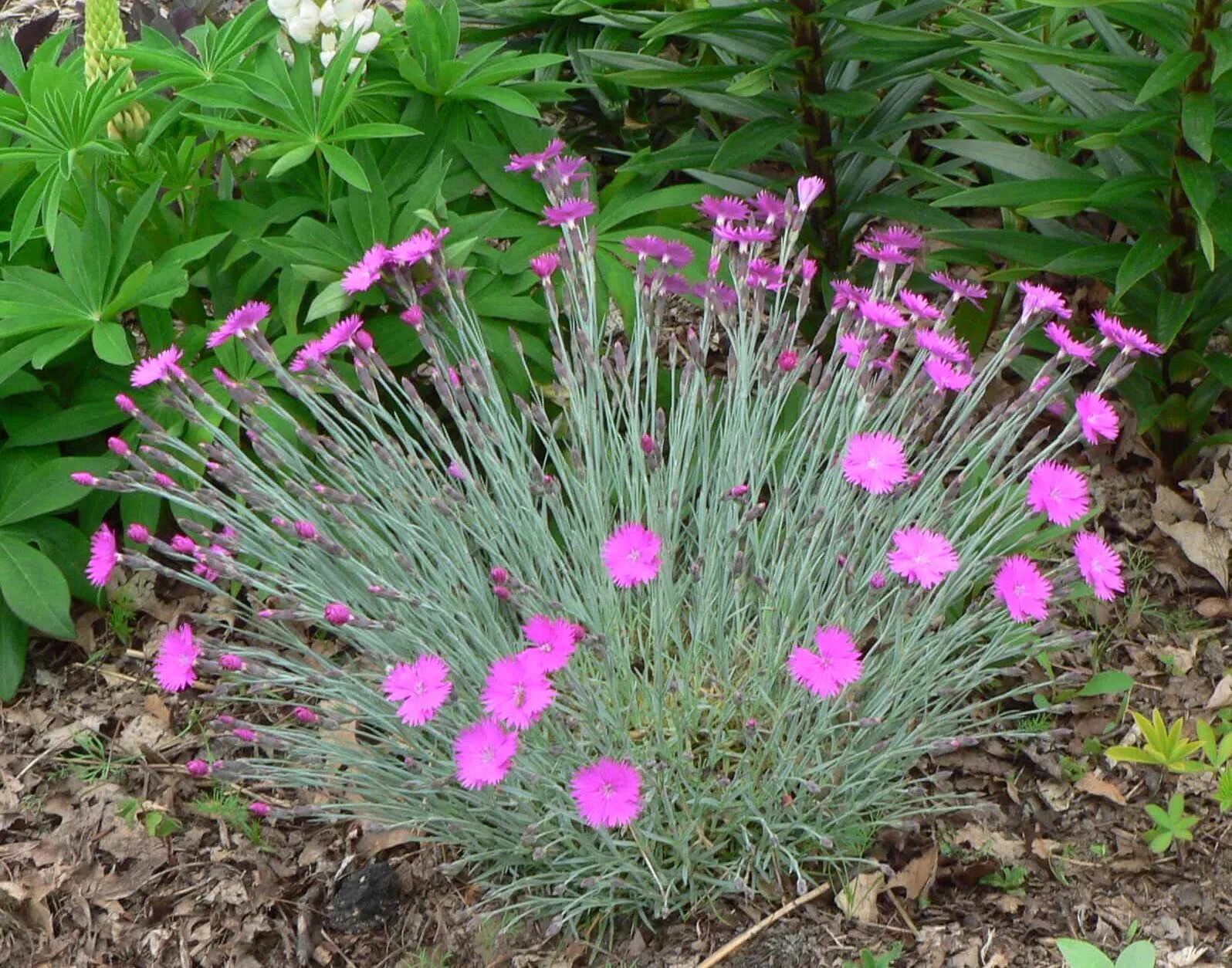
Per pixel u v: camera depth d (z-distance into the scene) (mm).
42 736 800
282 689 812
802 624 708
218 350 836
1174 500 844
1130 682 731
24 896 722
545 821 647
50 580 794
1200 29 728
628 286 846
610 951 676
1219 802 708
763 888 689
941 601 680
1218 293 819
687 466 707
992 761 745
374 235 835
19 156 791
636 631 754
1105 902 678
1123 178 780
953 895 687
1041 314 698
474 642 712
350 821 748
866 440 615
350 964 693
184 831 751
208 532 665
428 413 705
